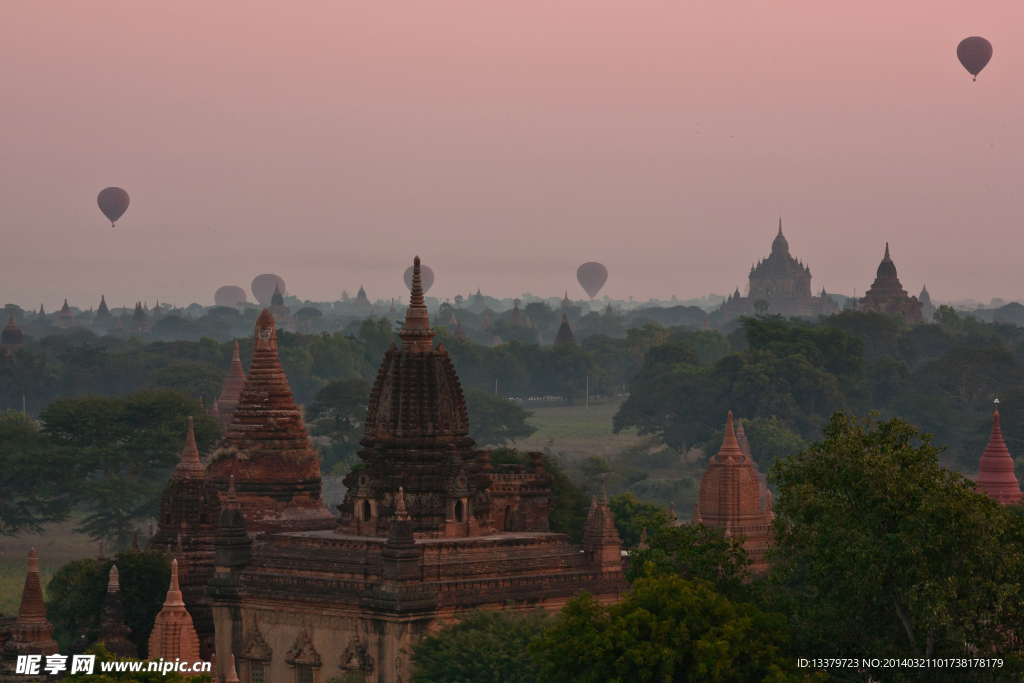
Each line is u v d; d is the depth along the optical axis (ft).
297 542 283.38
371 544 271.49
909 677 207.82
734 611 213.05
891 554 207.10
